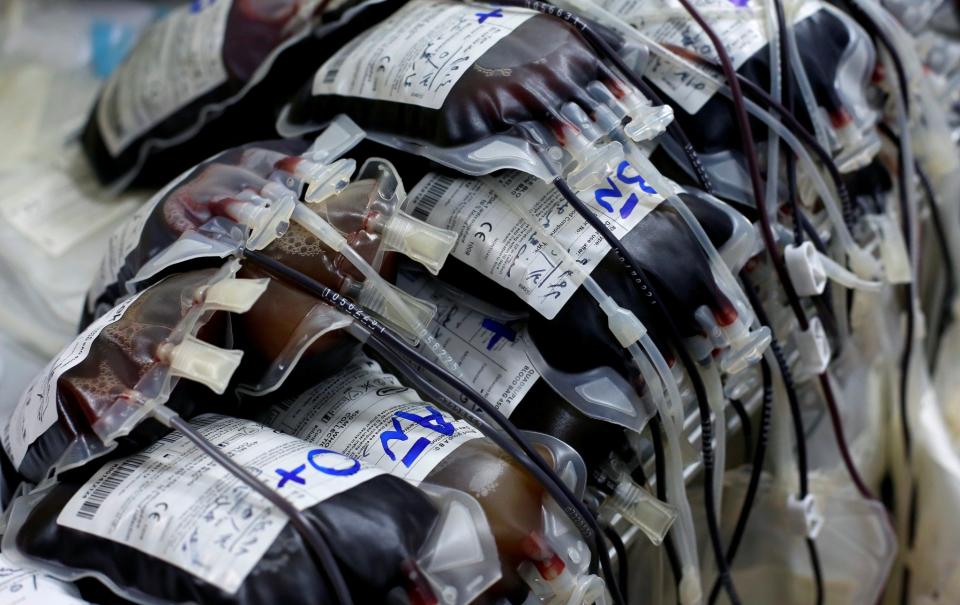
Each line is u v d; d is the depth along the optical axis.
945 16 1.18
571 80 0.60
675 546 0.65
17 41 1.25
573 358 0.58
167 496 0.47
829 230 0.78
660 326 0.58
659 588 0.71
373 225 0.56
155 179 0.97
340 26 0.78
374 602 0.45
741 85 0.68
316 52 0.82
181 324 0.51
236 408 0.58
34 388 0.54
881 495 0.94
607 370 0.58
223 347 0.53
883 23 0.79
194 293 0.52
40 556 0.49
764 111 0.68
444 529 0.48
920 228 0.99
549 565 0.51
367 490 0.47
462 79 0.60
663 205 0.60
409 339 0.58
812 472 0.85
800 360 0.75
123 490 0.49
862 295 0.82
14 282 0.90
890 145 0.86
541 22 0.64
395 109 0.63
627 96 0.61
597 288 0.56
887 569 0.84
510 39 0.62
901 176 0.82
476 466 0.52
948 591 0.88
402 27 0.68
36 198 1.01
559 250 0.58
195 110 0.88
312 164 0.59
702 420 0.62
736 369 0.62
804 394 0.85
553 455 0.55
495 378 0.60
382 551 0.45
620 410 0.58
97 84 1.21
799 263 0.67
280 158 0.63
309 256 0.55
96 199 1.01
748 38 0.70
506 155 0.58
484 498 0.50
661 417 0.59
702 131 0.69
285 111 0.75
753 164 0.66
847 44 0.74
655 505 0.60
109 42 1.26
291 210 0.54
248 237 0.54
